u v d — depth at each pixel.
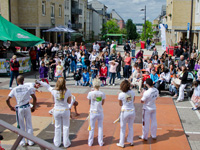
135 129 7.16
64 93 5.71
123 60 15.34
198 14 24.08
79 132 6.94
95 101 5.86
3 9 29.38
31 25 31.55
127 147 6.04
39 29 32.03
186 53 17.69
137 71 11.81
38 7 31.36
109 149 5.93
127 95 5.80
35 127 7.25
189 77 10.69
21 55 18.05
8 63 15.53
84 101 10.08
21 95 5.85
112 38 59.00
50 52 19.33
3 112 8.66
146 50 36.19
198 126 7.51
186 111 8.92
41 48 19.95
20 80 5.95
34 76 15.95
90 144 6.07
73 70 16.70
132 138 6.09
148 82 6.10
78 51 17.38
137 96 10.86
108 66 15.77
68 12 47.00
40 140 2.24
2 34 15.70
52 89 6.04
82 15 57.66
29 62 17.53
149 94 6.09
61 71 13.16
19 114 5.87
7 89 12.09
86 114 8.44
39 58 18.89
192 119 8.11
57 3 37.09
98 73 14.14
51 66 14.27
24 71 16.94
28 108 5.96
